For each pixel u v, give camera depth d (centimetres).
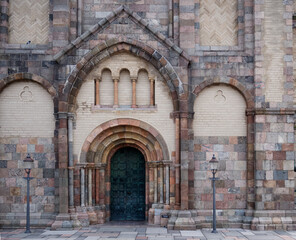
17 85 1844
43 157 1817
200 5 1892
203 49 1850
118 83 1867
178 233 1652
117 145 1936
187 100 1795
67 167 1784
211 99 1848
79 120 1836
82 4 1870
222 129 1838
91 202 1852
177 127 1797
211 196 1814
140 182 1956
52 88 1816
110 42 1797
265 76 1806
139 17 1792
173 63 1797
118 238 1556
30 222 1775
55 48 1814
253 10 1839
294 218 1761
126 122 1842
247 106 1819
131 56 1855
